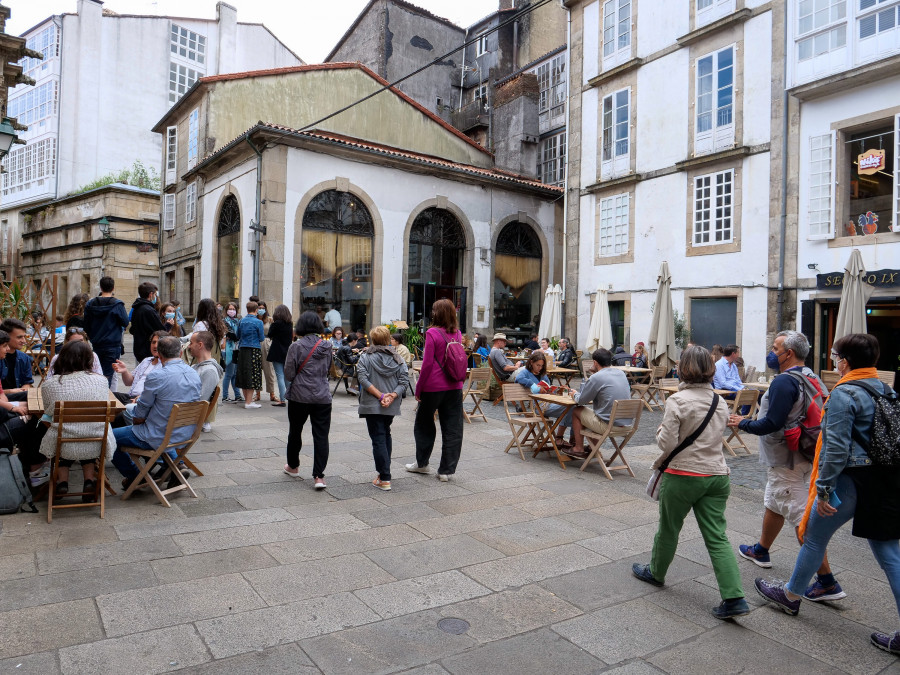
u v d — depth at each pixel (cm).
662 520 388
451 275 1994
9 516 485
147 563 405
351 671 295
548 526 520
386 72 3052
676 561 452
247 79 1914
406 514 536
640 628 349
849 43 1274
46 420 482
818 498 335
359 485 621
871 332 1313
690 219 1608
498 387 1252
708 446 368
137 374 657
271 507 537
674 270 1650
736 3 1500
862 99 1277
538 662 310
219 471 648
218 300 1838
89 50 3231
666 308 1366
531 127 2638
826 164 1333
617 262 1816
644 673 304
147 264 2909
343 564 421
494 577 412
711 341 1567
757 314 1452
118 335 771
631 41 1766
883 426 326
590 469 731
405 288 1856
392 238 1823
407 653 313
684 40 1605
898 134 1220
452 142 2272
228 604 355
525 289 2164
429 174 1900
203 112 1903
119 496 546
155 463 555
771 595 380
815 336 1350
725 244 1523
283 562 420
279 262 1605
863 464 329
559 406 777
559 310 1781
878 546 333
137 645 307
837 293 1302
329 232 1711
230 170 1770
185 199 2128
